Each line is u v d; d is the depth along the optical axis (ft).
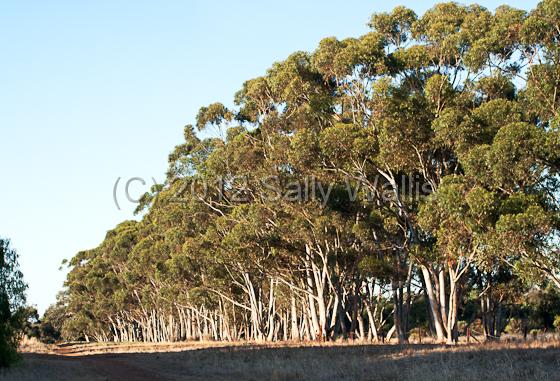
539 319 227.40
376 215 143.74
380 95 127.24
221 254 205.26
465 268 126.93
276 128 170.81
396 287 152.66
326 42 142.92
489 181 108.06
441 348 105.09
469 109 129.29
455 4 148.05
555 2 111.55
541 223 97.40
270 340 216.74
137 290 351.67
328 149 133.69
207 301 276.00
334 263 170.40
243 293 253.24
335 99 147.95
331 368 89.97
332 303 200.54
